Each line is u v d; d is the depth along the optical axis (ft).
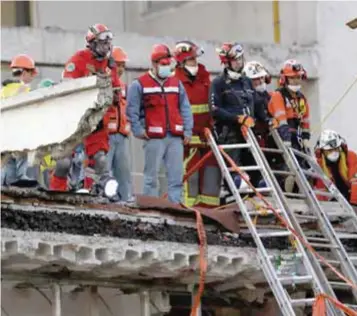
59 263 111.34
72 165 127.44
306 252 123.13
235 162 128.16
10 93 122.83
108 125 121.08
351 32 162.61
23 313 119.65
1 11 184.14
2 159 104.73
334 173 136.87
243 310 135.03
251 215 123.13
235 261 121.19
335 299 117.91
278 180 132.87
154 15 187.93
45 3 187.11
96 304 121.90
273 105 131.44
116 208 114.11
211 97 125.90
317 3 166.09
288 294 125.18
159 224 116.78
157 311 127.54
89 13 190.80
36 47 151.23
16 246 105.91
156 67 123.54
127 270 116.47
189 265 118.83
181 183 124.26
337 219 131.44
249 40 175.32
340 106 163.12
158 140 123.24
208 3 180.55
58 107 100.73
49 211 109.09
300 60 164.76
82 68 117.60
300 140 134.10
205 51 161.38
